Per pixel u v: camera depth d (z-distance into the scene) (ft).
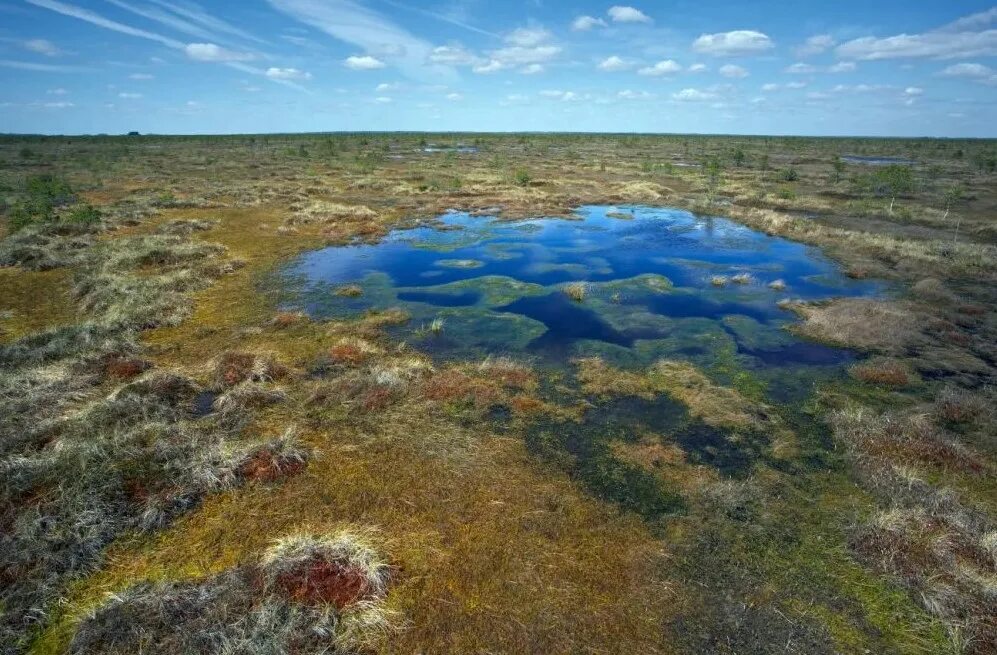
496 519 27.32
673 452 33.35
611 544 25.91
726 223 112.78
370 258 80.89
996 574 23.62
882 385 42.68
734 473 31.73
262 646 19.52
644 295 65.62
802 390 42.14
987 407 38.47
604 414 38.19
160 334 50.26
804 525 27.37
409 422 35.91
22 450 30.76
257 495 28.66
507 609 22.15
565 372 44.78
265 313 56.59
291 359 45.39
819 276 74.33
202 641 19.81
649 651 20.59
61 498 26.58
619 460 32.76
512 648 20.49
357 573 23.00
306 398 38.42
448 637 20.85
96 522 25.82
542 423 36.70
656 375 44.19
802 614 22.26
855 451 33.32
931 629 21.48
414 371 43.04
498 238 96.84
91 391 38.50
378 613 21.38
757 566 24.73
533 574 23.93
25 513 25.72
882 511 28.09
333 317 56.13
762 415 38.27
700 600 22.91
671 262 81.76
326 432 34.58
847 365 46.50
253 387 38.55
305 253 82.12
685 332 53.67
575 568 24.36
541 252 87.30
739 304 62.75
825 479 31.19
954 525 26.35
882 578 23.91
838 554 25.40
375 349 47.65
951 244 84.53
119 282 60.29
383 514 27.48
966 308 59.62
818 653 20.62
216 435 33.50
